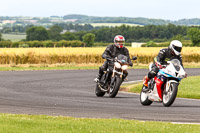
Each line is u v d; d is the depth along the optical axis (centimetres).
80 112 3356
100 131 2398
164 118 3091
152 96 3903
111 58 4678
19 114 3053
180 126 2627
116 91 4659
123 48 4759
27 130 2341
